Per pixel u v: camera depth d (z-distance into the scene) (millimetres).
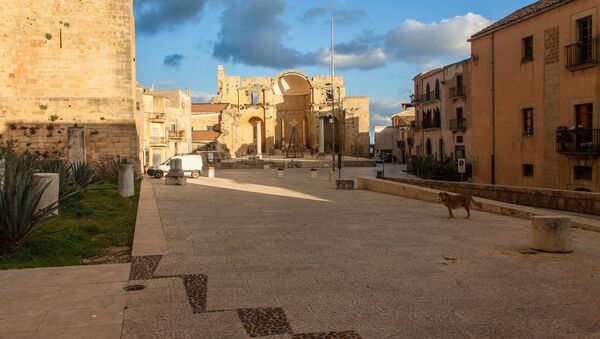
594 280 7441
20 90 31328
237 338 5215
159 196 21781
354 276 7668
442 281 7383
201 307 6180
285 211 16281
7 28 31172
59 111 31688
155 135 64188
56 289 6895
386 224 13258
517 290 6926
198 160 40969
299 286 7117
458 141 48938
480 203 16359
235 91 99500
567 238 9383
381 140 94812
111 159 32250
